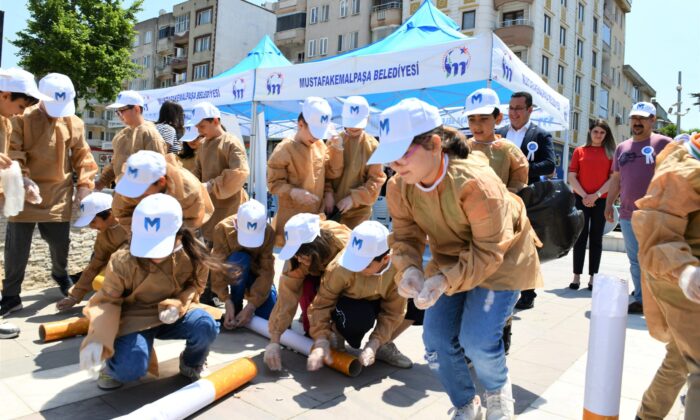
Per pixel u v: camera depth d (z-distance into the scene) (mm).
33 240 5059
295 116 13406
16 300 4324
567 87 29594
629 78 41562
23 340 3684
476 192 2070
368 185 4332
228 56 41312
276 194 4266
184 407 2564
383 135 2092
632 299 5527
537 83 7926
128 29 22281
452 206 2150
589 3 31547
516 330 4332
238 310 4250
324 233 3523
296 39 36156
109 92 22062
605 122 5691
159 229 2701
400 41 8617
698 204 1949
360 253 3068
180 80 45469
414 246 2467
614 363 1934
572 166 5930
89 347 2525
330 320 3357
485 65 6223
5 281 4281
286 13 36844
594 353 1962
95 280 4449
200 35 41844
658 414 2455
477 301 2375
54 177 4379
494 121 3859
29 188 3777
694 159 1989
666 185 2002
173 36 44844
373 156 2053
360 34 32812
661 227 1975
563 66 29109
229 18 41156
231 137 4605
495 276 2344
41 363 3281
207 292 4660
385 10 31203
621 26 39281
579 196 5898
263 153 9633
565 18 28797
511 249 2398
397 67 6961
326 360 3191
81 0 21516
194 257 2949
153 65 47531
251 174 9352
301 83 8016
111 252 4410
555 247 3764
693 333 1974
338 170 4414
